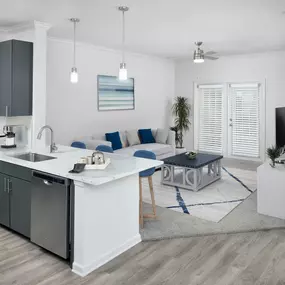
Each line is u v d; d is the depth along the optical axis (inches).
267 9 157.1
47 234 120.9
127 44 249.6
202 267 113.9
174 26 189.9
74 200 111.3
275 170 161.6
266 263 116.5
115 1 144.3
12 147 172.4
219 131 333.7
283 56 287.0
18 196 134.5
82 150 167.2
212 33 210.4
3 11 158.2
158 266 114.8
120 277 107.7
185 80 349.7
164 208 175.8
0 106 175.3
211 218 160.6
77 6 151.3
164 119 345.7
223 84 326.3
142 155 155.7
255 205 180.2
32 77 177.5
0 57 172.7
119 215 123.8
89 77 257.0
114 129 284.2
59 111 236.5
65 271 111.5
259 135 309.3
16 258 120.0
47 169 119.4
